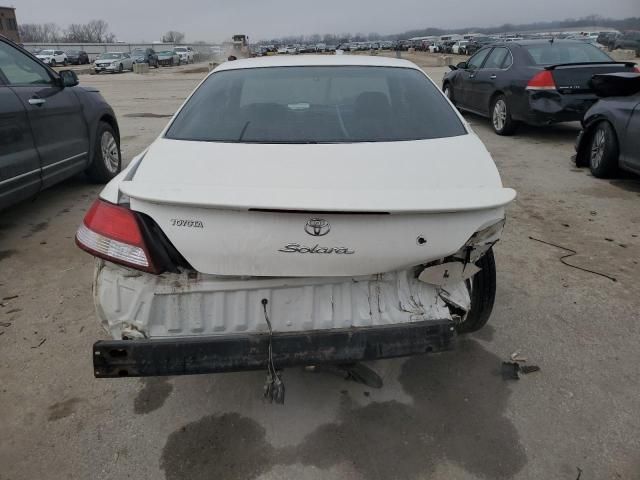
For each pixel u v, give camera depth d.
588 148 6.38
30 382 2.62
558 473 2.07
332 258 1.94
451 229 1.98
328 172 2.15
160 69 41.12
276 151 2.33
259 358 1.98
